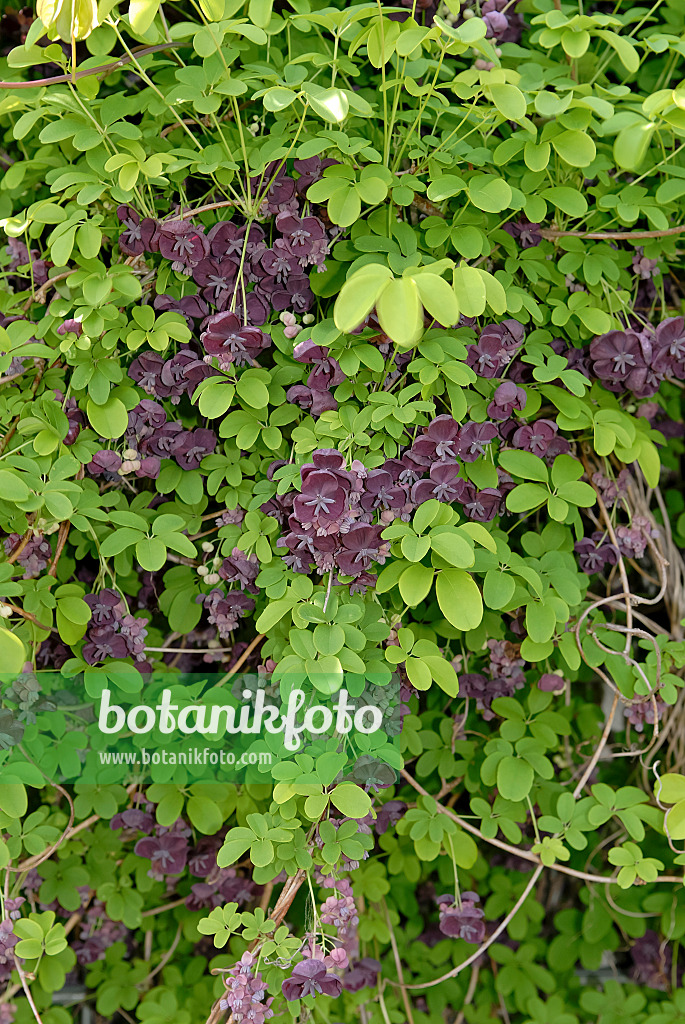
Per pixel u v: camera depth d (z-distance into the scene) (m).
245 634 0.82
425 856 0.80
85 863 0.87
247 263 0.75
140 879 0.86
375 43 0.71
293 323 0.75
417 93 0.73
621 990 0.88
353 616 0.71
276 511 0.75
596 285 0.78
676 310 0.83
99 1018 0.92
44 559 0.75
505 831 0.81
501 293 0.69
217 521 0.77
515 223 0.78
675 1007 0.86
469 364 0.75
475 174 0.76
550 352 0.77
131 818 0.80
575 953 0.90
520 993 0.89
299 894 0.83
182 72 0.73
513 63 0.80
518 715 0.82
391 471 0.73
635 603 0.80
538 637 0.74
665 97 0.70
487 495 0.75
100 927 0.89
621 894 0.89
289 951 0.73
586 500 0.75
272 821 0.73
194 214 0.74
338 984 0.71
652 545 0.81
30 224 0.75
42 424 0.72
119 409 0.73
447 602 0.70
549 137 0.74
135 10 0.68
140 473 0.75
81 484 0.75
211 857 0.84
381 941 0.87
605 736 0.79
